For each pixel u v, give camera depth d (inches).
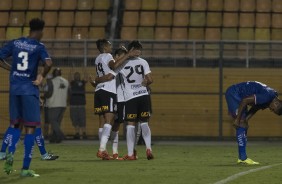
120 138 2281.0
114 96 1378.0
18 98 1003.3
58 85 2101.4
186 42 2284.7
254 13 2701.8
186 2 2743.6
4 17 2760.8
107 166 1211.9
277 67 2289.6
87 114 2294.5
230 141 2263.8
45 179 971.9
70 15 2748.5
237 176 1021.8
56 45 2327.8
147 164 1269.7
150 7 2733.8
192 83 2301.9
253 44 2309.3
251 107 1243.2
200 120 2298.2
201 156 1547.7
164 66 2306.8
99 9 2763.3
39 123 1002.7
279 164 1275.8
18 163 1277.1
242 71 2288.4
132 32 2664.9
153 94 2309.3
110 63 1362.0
